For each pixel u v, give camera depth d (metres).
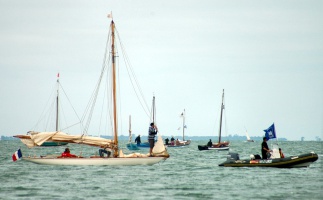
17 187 181.62
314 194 164.38
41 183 192.50
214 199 156.12
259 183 190.25
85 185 187.00
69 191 172.38
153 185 187.38
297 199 155.50
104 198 157.88
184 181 198.75
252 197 159.38
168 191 172.75
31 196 161.88
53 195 163.88
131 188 179.62
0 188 179.25
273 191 171.00
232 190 174.25
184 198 158.12
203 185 186.62
